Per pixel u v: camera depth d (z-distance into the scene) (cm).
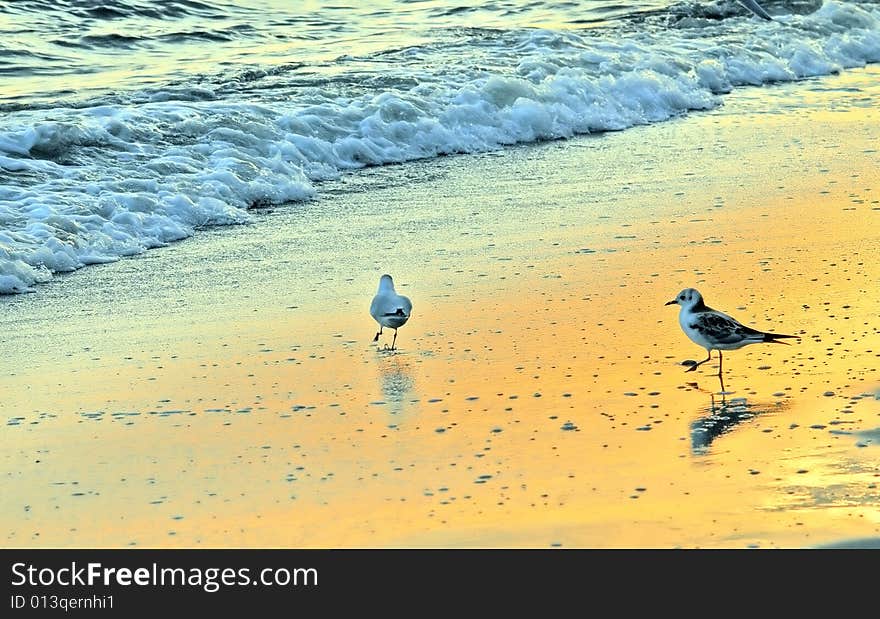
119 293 1503
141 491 955
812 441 1002
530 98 2483
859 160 2078
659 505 898
